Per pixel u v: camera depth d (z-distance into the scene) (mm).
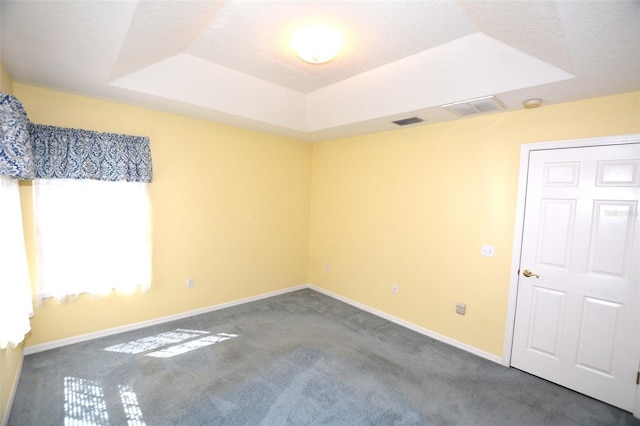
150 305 3291
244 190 3984
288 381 2398
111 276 2939
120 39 1790
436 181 3266
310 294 4559
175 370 2482
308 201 4777
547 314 2549
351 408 2119
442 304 3223
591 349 2344
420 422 2016
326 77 2871
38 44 1829
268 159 4199
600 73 1909
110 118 2887
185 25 1916
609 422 2086
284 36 2146
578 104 2389
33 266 2572
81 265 2754
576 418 2115
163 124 3232
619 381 2227
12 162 1683
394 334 3330
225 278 3896
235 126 3779
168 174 3312
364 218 4016
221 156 3721
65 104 2654
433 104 2654
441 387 2408
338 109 3322
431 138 3301
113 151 2816
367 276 3980
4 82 2117
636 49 1622
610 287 2264
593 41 1590
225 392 2234
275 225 4375
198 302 3668
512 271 2729
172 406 2066
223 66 2688
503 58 2111
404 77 2605
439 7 1773
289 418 2002
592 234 2334
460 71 2326
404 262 3568
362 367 2643
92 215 2783
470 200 3004
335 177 4402
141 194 3059
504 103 2529
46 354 2625
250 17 1934
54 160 2510
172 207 3373
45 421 1888
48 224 2584
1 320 1712
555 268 2506
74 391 2172
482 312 2928
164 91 2691
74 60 2047
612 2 1313
